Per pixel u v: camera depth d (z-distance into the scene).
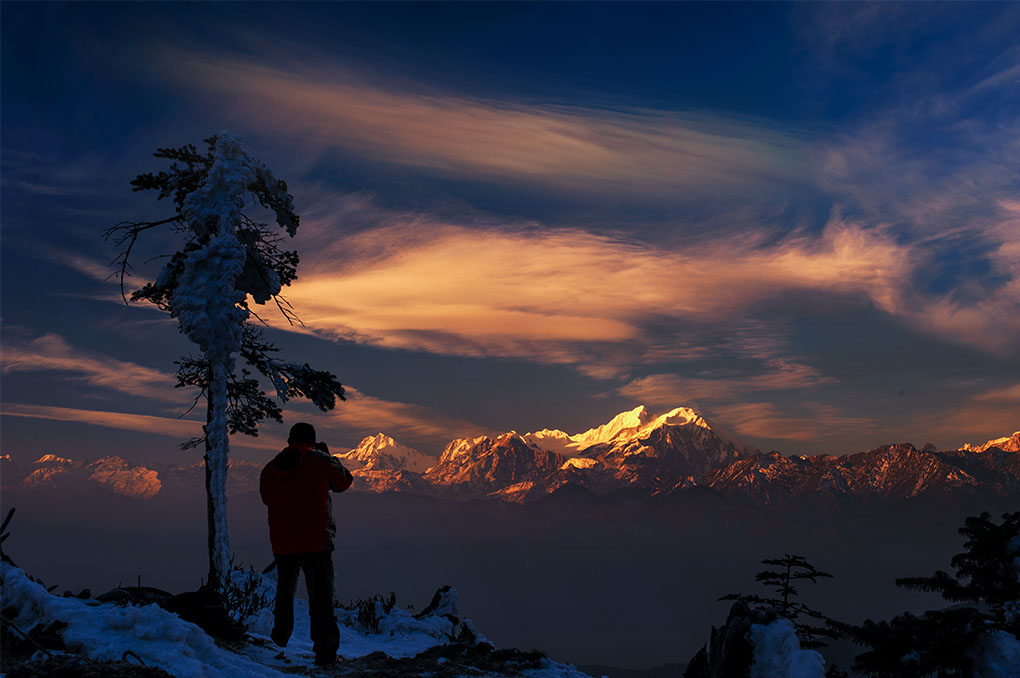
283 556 7.64
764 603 13.30
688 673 7.38
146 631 6.64
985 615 11.11
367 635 13.95
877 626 11.70
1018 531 12.73
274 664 7.68
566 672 8.73
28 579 7.20
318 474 7.60
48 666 5.70
